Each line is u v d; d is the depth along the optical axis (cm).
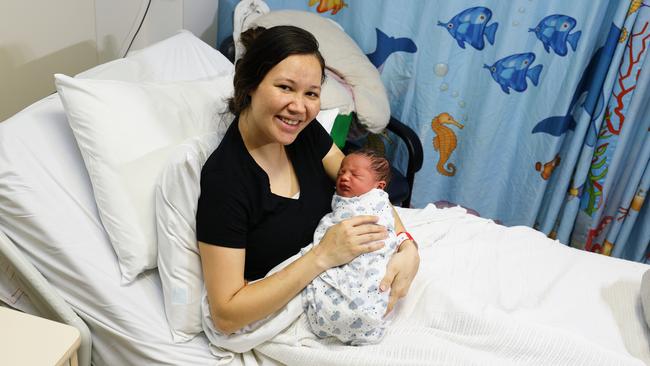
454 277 129
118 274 111
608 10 187
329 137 136
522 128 211
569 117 207
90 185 115
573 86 194
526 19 191
